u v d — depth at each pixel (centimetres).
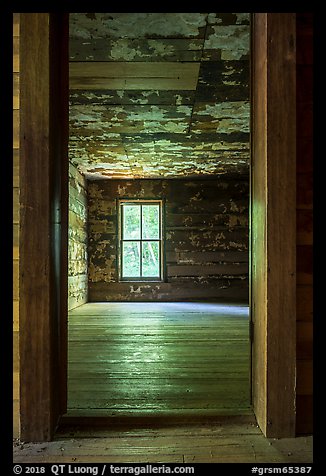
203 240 848
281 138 183
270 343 181
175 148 617
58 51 202
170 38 304
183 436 181
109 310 673
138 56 330
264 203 186
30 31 184
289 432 179
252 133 212
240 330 464
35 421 177
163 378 270
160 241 851
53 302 187
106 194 854
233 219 848
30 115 183
